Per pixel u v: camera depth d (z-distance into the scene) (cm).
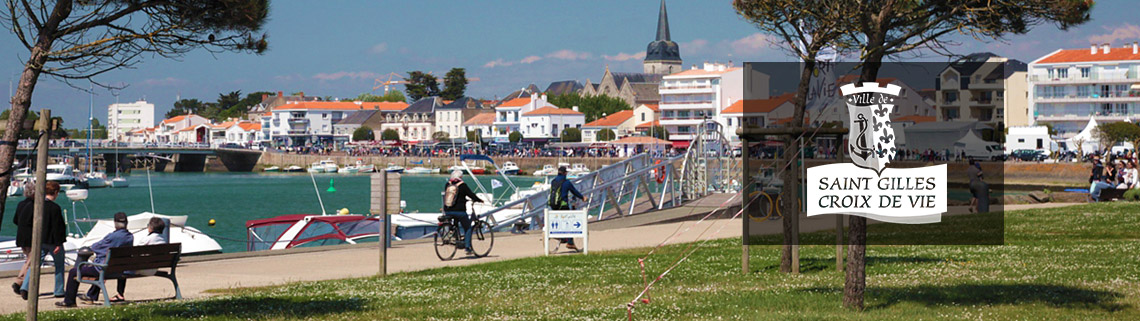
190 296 2103
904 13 1606
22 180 16600
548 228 3028
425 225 5253
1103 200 5462
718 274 2234
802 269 2291
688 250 2952
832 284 1977
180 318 1705
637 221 4412
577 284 2144
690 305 1745
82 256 1975
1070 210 4041
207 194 15688
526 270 2492
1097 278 1964
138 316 1733
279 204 13212
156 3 1697
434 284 2223
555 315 1683
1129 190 5253
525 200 4572
